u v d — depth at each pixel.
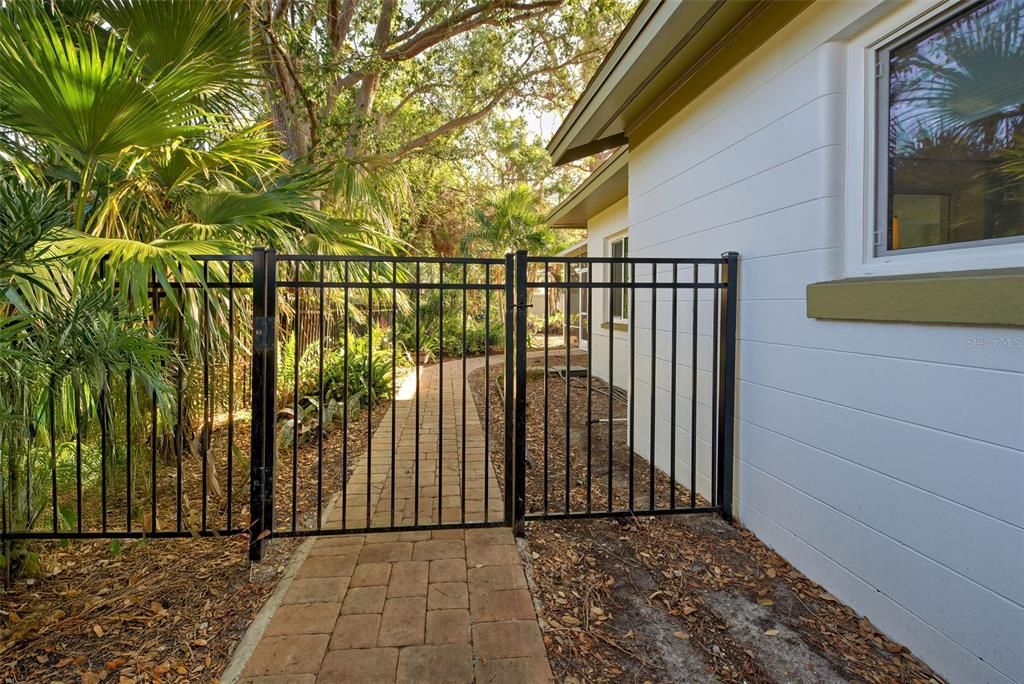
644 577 2.25
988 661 1.48
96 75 2.02
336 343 6.80
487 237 11.77
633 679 1.64
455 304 12.42
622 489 3.37
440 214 15.45
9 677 1.64
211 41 3.01
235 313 2.85
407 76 8.15
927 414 1.67
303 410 4.91
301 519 2.94
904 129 1.86
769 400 2.49
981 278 1.46
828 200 2.07
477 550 2.46
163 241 2.48
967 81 1.65
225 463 3.93
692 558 2.41
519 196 11.66
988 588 1.48
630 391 2.79
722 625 1.92
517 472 2.60
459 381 8.28
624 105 3.64
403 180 5.25
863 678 1.65
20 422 1.78
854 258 2.03
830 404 2.09
